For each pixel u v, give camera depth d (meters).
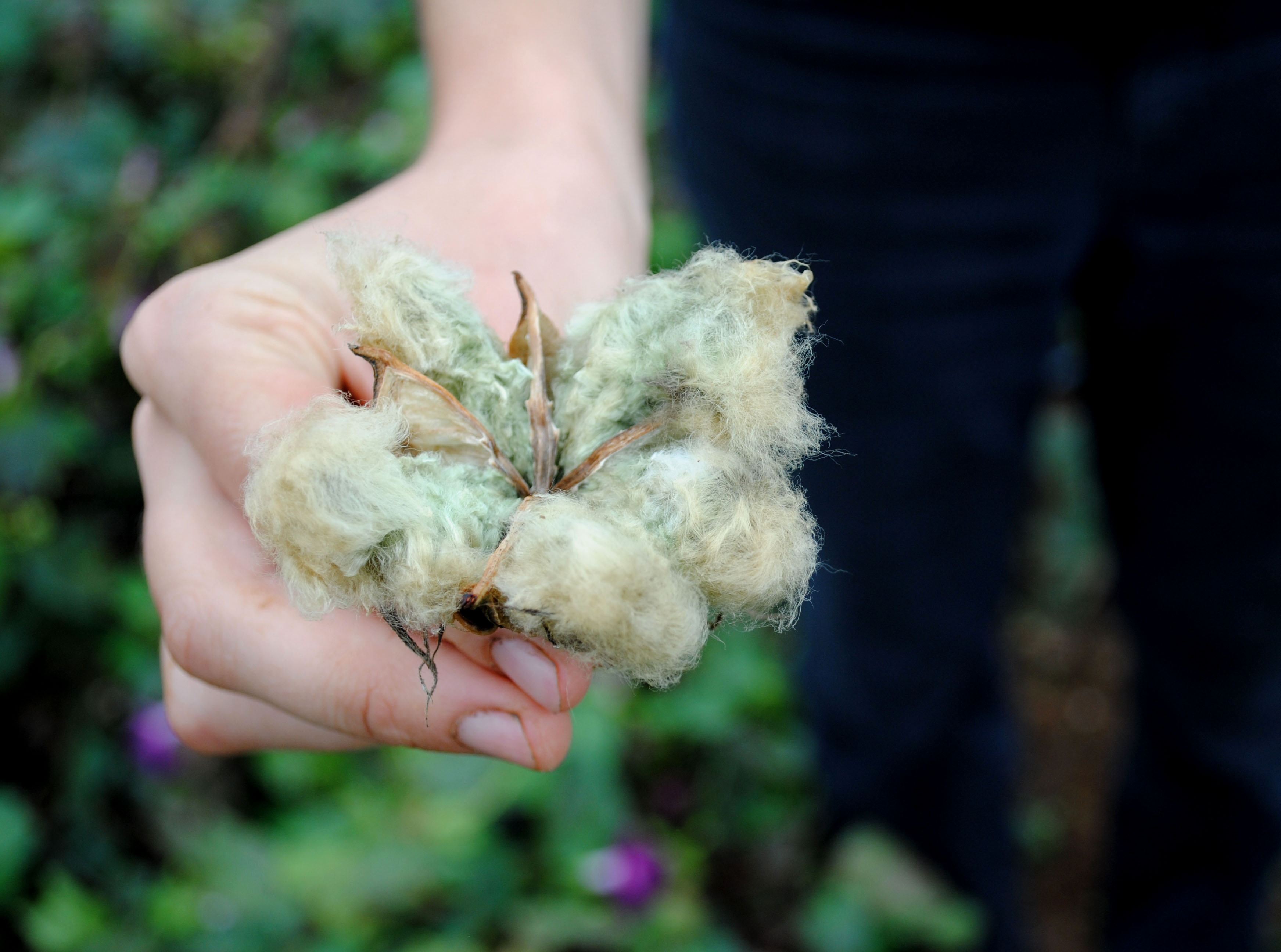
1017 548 0.76
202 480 0.27
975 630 0.49
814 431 0.23
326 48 0.65
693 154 0.44
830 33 0.38
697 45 0.41
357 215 0.29
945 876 0.56
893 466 0.44
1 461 0.52
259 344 0.26
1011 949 0.56
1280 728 0.49
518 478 0.23
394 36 0.67
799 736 0.61
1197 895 0.55
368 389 0.28
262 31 0.64
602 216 0.30
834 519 0.46
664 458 0.22
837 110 0.39
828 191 0.40
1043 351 0.46
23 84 0.63
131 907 0.49
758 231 0.42
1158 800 0.53
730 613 0.23
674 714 0.57
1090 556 0.75
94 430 0.54
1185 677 0.49
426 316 0.23
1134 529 0.49
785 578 0.22
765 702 0.60
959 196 0.40
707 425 0.22
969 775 0.52
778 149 0.40
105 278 0.56
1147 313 0.44
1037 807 0.67
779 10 0.39
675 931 0.52
